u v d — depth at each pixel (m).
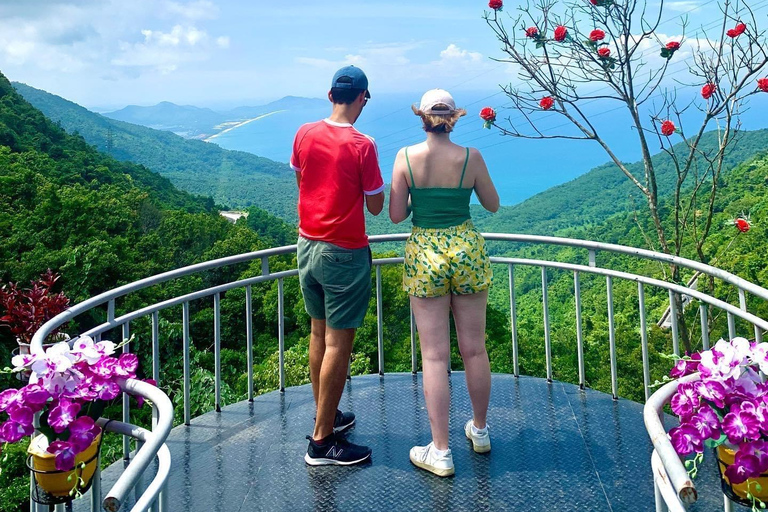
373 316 24.14
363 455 2.70
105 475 2.68
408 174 2.57
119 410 9.20
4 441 1.68
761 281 11.29
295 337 33.78
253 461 2.76
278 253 3.33
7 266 27.36
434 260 2.54
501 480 2.54
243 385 21.08
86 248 28.95
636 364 18.56
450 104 2.50
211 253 44.50
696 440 1.51
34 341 2.00
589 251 3.18
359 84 2.55
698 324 7.90
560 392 3.36
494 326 24.52
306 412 3.25
